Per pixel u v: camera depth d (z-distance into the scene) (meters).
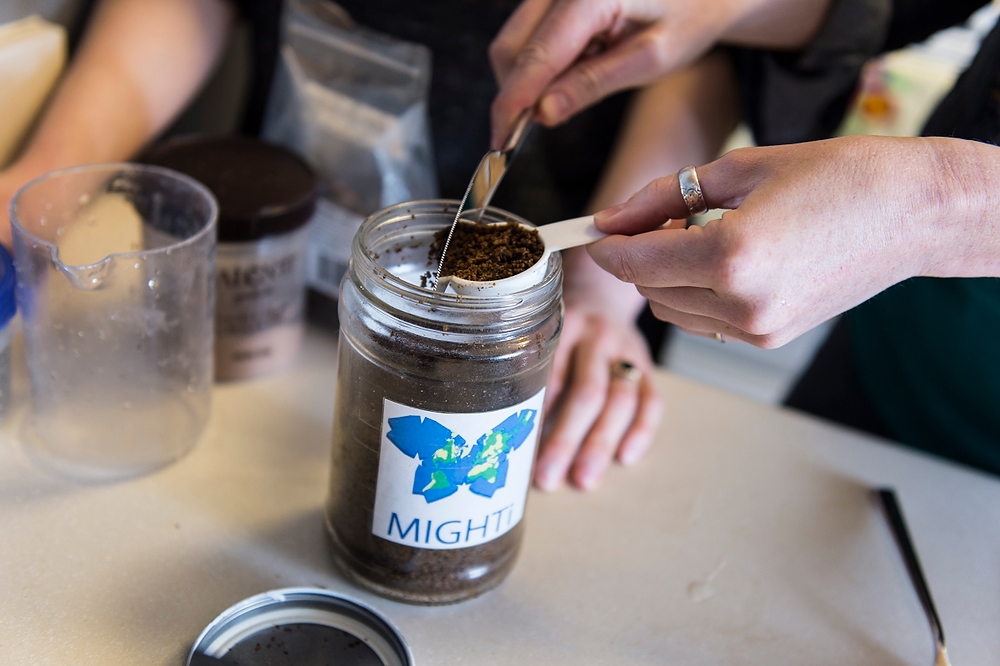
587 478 0.62
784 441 0.68
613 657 0.53
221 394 0.66
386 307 0.47
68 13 0.78
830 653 0.54
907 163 0.46
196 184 0.59
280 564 0.55
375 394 0.49
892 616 0.57
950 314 0.73
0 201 0.62
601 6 0.59
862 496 0.65
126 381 0.59
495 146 0.60
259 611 0.51
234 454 0.62
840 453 0.68
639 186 0.77
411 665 0.49
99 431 0.60
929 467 0.68
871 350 0.84
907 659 0.54
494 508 0.52
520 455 0.51
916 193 0.46
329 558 0.56
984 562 0.61
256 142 0.69
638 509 0.62
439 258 0.50
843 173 0.46
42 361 0.57
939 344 0.76
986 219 0.47
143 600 0.52
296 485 0.60
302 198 0.63
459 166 0.81
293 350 0.69
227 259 0.62
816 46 0.71
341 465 0.52
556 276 0.49
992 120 0.60
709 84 0.80
